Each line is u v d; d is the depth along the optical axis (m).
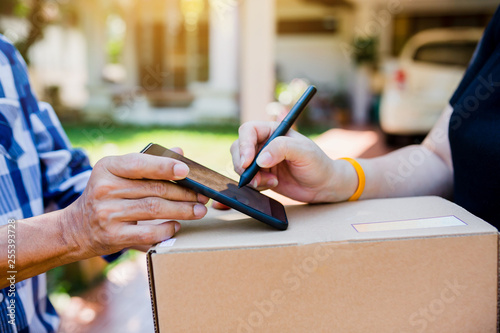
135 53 9.55
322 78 10.88
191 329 0.54
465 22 9.62
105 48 9.61
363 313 0.55
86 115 9.50
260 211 0.61
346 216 0.66
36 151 0.81
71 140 6.55
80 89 10.67
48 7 4.95
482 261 0.54
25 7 5.82
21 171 0.75
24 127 0.79
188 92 9.32
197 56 9.43
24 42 4.59
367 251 0.54
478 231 0.54
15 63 0.81
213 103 9.33
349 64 9.80
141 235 0.58
